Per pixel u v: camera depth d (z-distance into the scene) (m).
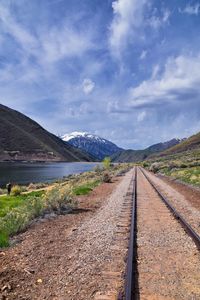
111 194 22.45
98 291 5.91
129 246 8.05
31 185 43.44
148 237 9.75
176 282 6.30
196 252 8.16
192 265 7.27
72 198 16.84
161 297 5.64
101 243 9.15
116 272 6.79
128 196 20.61
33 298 5.79
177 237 9.72
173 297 5.65
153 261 7.53
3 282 6.48
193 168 45.41
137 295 5.72
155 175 48.22
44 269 7.22
